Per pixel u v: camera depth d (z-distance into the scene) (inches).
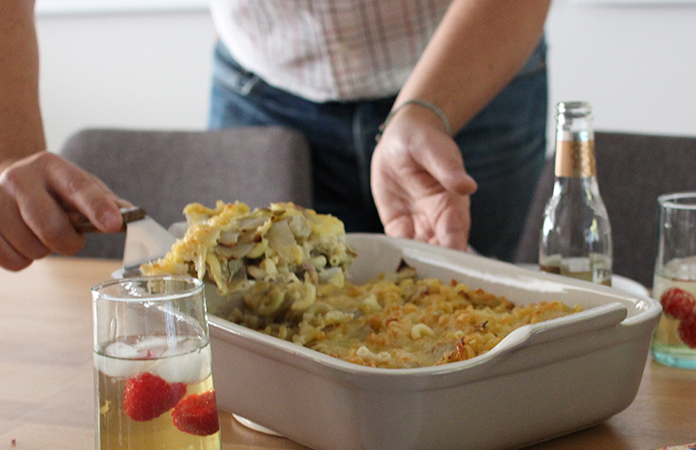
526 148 64.6
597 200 32.5
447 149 36.4
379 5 53.6
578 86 97.0
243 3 57.0
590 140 32.3
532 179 66.6
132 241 33.1
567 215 32.2
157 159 64.3
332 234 28.7
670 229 29.7
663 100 94.4
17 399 28.6
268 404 22.8
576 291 27.3
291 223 27.6
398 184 40.8
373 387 19.0
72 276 49.2
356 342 25.9
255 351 22.3
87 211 34.4
